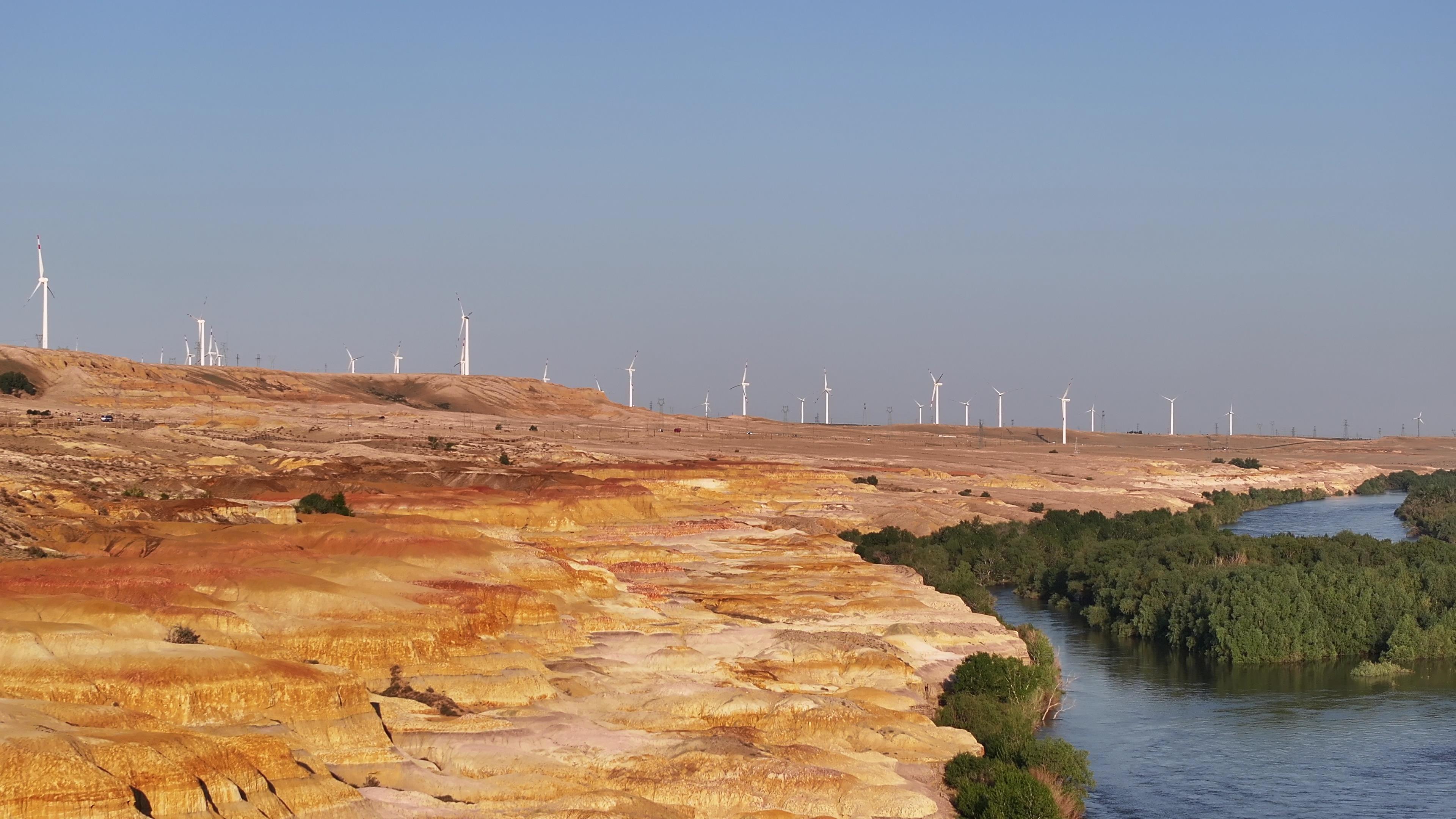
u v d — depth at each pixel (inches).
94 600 2266.2
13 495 3644.2
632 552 4165.8
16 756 1491.1
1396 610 3476.9
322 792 1717.5
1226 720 2773.1
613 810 1827.0
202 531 3356.3
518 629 2738.7
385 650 2361.0
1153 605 3673.7
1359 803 2261.3
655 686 2456.9
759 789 1962.4
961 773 2166.6
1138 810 2223.2
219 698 1925.4
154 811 1547.7
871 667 2674.7
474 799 1854.1
